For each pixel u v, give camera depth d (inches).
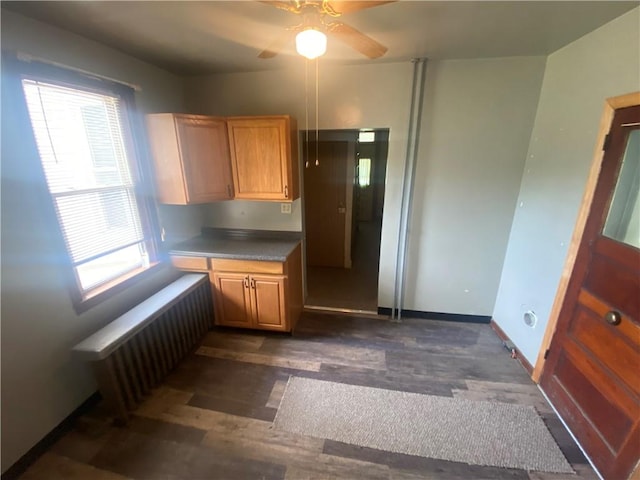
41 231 66.7
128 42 79.4
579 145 76.4
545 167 90.4
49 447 70.6
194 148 99.5
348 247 181.9
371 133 119.9
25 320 64.5
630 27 62.2
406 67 99.6
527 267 97.8
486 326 120.2
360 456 68.3
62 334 72.6
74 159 74.9
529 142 99.2
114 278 88.9
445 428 74.7
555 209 85.2
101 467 66.2
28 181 63.7
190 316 102.8
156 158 98.5
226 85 111.9
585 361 70.5
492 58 94.3
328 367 97.0
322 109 108.5
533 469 65.2
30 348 65.7
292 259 113.3
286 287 107.4
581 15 64.4
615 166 64.7
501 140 101.0
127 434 73.9
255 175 107.3
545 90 92.0
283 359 101.2
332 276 172.2
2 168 59.3
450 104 100.9
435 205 112.1
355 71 102.9
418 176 110.3
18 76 61.0
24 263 63.8
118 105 87.4
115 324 80.0
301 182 119.9
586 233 72.3
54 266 69.8
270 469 65.6
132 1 57.6
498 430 74.1
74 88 73.3
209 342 111.1
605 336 65.3
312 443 71.4
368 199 313.7
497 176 104.7
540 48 85.3
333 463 66.8
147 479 63.7
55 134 69.9
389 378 91.8
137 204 96.5
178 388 88.5
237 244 118.1
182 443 71.5
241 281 109.2
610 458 61.3
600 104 69.9
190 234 125.0
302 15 51.6
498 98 97.5
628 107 62.0
